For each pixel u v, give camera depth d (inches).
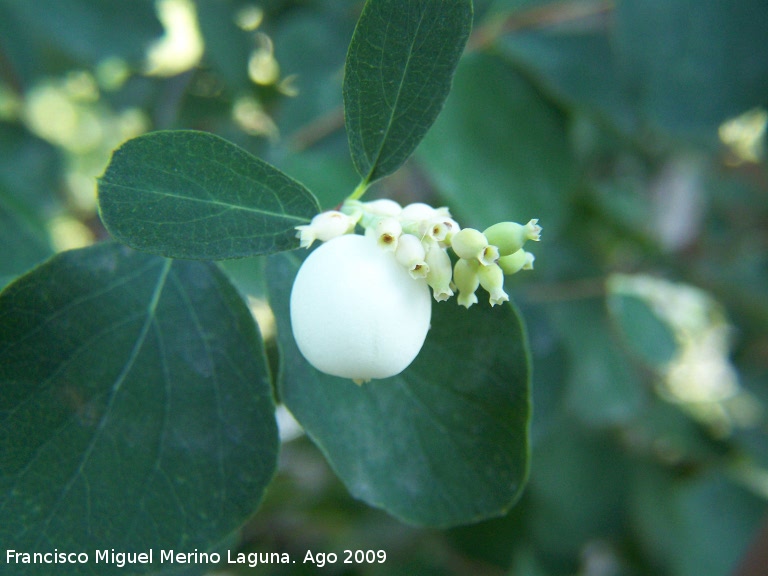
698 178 8.7
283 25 7.6
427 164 5.1
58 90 8.8
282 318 3.4
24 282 3.1
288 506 6.9
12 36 7.4
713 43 5.6
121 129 9.8
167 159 2.8
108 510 3.1
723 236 9.2
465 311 3.3
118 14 7.3
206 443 3.3
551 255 7.6
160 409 3.3
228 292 3.4
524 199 5.4
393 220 2.8
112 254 3.3
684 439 8.5
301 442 7.1
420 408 3.4
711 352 9.6
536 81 5.8
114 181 2.7
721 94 5.7
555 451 7.9
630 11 5.5
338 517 7.1
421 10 2.9
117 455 3.2
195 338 3.3
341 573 6.8
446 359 3.3
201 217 2.8
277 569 6.6
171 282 3.3
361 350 2.7
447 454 3.5
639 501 8.1
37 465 3.1
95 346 3.2
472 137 5.4
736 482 8.6
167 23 7.6
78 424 3.2
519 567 7.1
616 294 7.7
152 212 2.8
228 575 6.3
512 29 6.0
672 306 8.9
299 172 4.8
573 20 6.0
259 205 2.9
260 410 3.3
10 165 7.7
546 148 5.7
